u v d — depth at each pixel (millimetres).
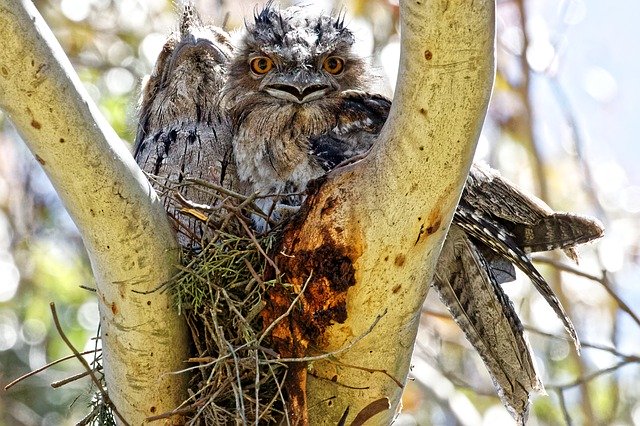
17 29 7168
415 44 7199
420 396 16219
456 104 7371
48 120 7422
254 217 9578
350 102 10867
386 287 8039
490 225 9602
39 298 17250
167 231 8375
